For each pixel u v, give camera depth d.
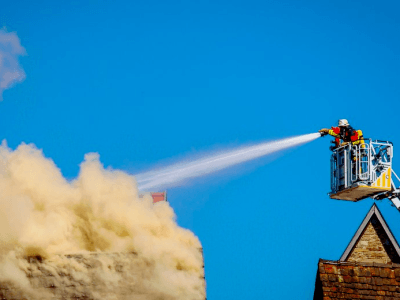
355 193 51.66
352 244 53.69
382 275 43.34
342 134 51.97
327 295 43.12
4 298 36.66
